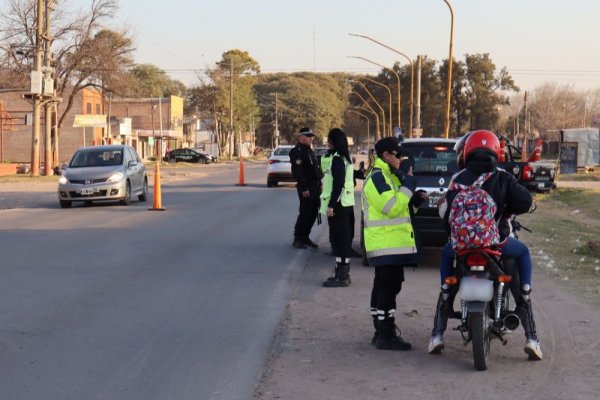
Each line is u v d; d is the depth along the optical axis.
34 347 7.28
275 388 6.09
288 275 11.22
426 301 9.50
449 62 32.25
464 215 6.27
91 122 54.56
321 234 16.42
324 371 6.55
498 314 6.51
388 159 7.20
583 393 5.96
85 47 55.12
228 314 8.72
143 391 6.04
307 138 13.80
